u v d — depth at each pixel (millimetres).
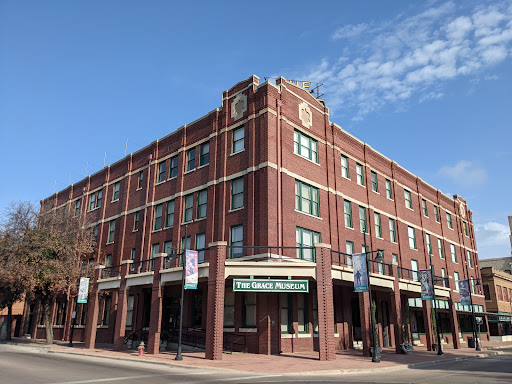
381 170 38688
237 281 21516
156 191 35125
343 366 19109
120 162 40750
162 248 32656
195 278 22547
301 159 29359
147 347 26812
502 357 28359
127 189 38500
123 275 28156
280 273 22344
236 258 25828
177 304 30219
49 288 34625
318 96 36750
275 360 21047
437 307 40625
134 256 35344
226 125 30172
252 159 27469
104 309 36594
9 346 33094
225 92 31141
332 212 30812
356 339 31031
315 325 27344
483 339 53406
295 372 17141
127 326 33656
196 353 24703
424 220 43938
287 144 28484
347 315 30109
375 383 14328
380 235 36188
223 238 27703
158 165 36125
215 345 21094
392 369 19516
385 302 34594
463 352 30406
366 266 23391
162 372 17109
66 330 39812
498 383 14391
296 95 30516
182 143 33562
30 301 43688
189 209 31484
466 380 15344
